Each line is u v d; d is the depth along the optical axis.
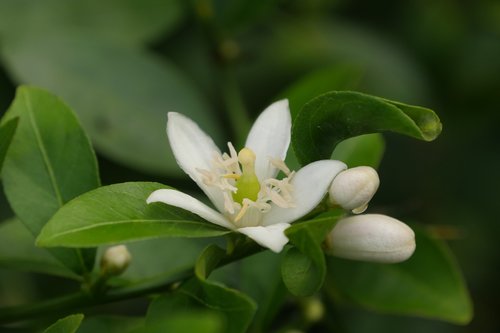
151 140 0.34
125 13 0.36
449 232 0.34
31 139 0.29
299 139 0.28
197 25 0.37
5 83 0.35
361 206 0.28
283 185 0.28
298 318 0.33
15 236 0.31
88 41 0.35
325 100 0.27
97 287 0.29
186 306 0.27
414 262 0.33
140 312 0.35
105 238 0.26
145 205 0.27
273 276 0.32
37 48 0.34
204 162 0.28
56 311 0.29
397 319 0.37
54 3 0.35
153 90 0.35
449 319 0.33
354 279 0.33
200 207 0.27
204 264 0.27
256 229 0.27
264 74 0.38
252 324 0.31
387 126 0.27
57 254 0.29
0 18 0.35
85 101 0.34
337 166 0.28
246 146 0.29
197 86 0.37
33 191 0.29
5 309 0.29
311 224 0.26
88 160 0.29
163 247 0.32
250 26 0.38
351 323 0.37
